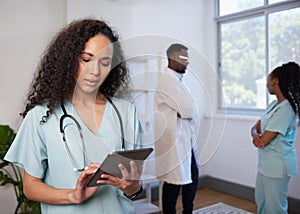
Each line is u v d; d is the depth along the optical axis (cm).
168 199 243
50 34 273
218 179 364
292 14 297
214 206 315
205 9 375
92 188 90
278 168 212
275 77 219
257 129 238
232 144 347
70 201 88
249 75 344
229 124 348
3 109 258
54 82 92
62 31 95
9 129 229
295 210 290
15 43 260
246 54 346
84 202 94
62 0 279
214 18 367
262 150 222
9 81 260
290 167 213
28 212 262
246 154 333
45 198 90
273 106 224
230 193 351
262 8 321
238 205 318
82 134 92
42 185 93
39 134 94
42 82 95
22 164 94
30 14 265
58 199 88
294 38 297
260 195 230
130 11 307
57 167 92
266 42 321
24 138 95
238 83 356
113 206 98
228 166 354
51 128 92
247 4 338
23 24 262
